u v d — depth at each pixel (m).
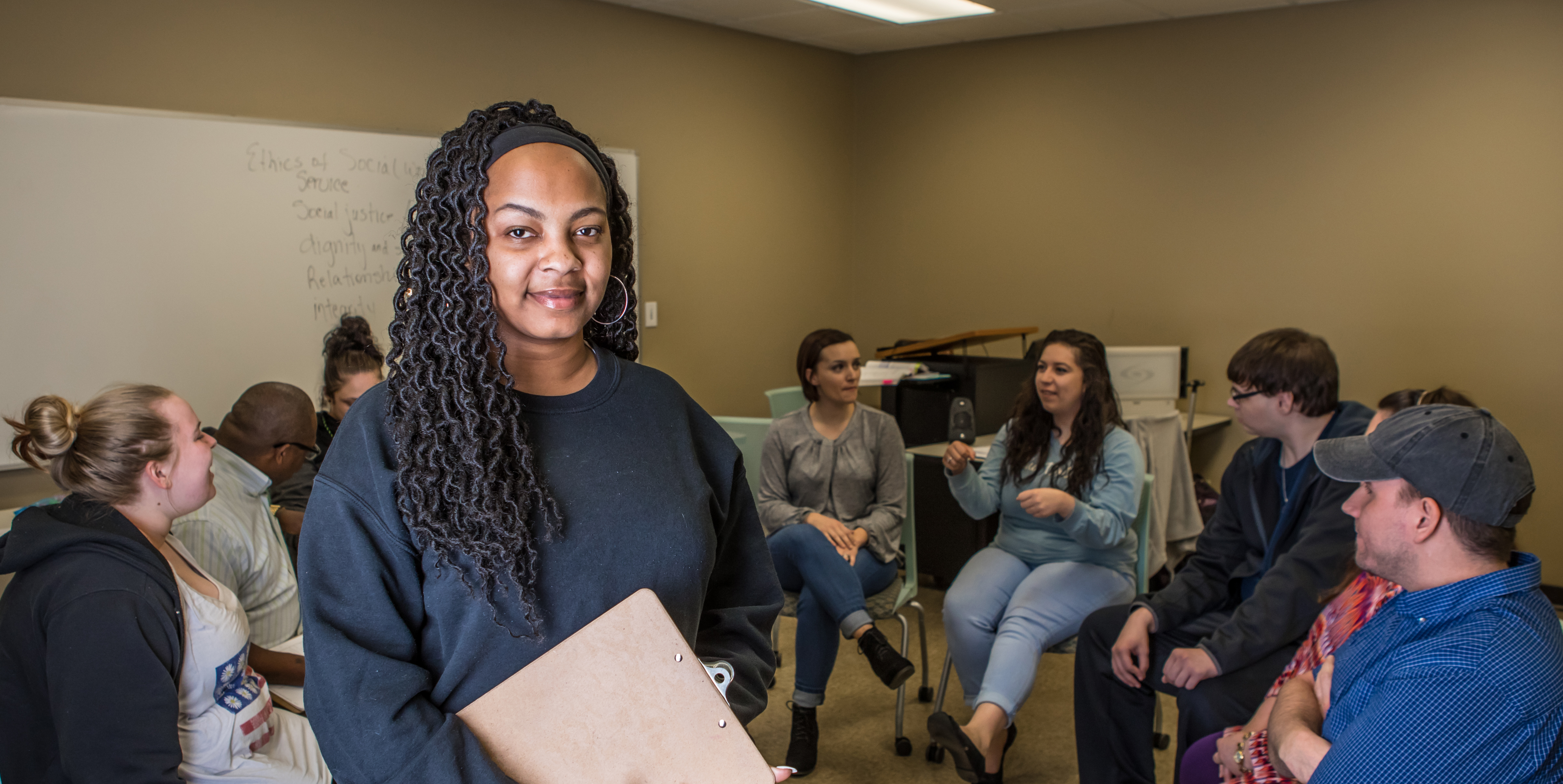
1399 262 4.04
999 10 4.27
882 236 5.52
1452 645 1.20
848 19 4.48
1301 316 4.29
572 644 0.76
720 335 4.85
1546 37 3.65
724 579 0.99
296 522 2.43
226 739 1.52
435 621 0.79
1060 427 2.62
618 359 0.89
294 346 3.27
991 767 2.35
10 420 1.47
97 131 2.78
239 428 2.06
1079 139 4.79
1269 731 1.47
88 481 1.46
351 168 3.36
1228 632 1.92
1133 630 2.11
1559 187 3.68
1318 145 4.17
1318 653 1.59
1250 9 4.25
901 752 2.60
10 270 2.67
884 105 5.41
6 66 2.61
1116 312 4.77
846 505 2.86
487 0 3.71
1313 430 2.03
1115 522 2.43
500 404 0.78
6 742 1.39
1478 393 3.92
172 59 2.92
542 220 0.76
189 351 3.03
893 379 4.12
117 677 1.32
